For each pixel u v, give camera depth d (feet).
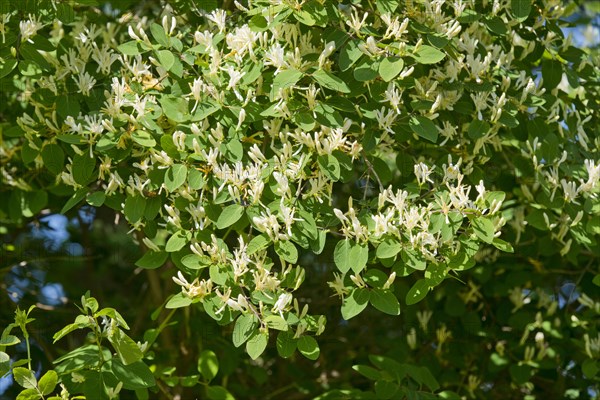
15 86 5.84
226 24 5.76
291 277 5.32
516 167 6.01
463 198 5.26
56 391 5.44
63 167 5.76
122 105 5.43
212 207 5.44
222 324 5.23
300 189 5.31
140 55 5.57
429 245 5.29
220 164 5.38
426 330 6.86
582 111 6.05
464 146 5.90
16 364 5.15
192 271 5.40
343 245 5.23
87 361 5.26
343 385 6.87
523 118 5.82
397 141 5.81
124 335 5.17
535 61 6.05
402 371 6.10
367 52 5.29
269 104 5.42
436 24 5.49
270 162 5.35
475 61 5.55
